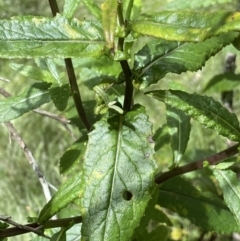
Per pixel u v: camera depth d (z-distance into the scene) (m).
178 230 0.75
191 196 0.48
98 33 0.32
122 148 0.33
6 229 0.35
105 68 0.47
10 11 1.02
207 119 0.36
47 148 1.06
